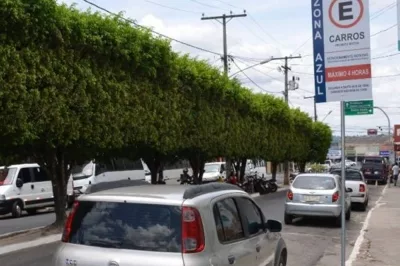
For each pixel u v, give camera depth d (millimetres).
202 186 6031
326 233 17297
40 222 21031
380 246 14375
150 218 5516
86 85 15656
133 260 5336
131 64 18078
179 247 5344
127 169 30609
